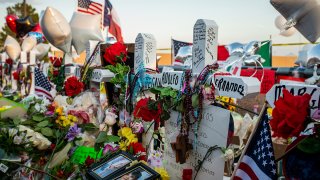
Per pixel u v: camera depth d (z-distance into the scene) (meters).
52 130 2.54
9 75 11.27
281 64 19.98
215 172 2.08
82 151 2.53
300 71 5.33
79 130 2.57
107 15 7.01
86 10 6.53
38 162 2.46
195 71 2.24
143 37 2.87
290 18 2.94
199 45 2.20
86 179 2.11
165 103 2.36
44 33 4.82
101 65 3.54
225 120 2.00
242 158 1.81
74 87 3.31
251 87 1.88
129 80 3.01
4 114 2.58
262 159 1.71
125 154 2.18
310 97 1.50
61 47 4.88
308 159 1.50
